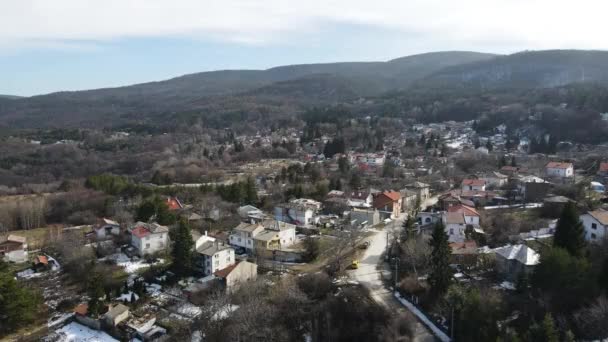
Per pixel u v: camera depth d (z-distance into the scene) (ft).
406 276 268.82
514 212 351.25
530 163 543.39
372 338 223.30
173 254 314.76
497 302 214.90
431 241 260.42
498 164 549.54
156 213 394.52
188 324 246.06
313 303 252.42
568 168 457.68
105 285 290.97
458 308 215.92
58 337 245.65
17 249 339.98
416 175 558.97
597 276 215.10
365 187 504.84
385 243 334.85
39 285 302.66
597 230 267.39
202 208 427.74
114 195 484.74
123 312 254.88
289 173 573.33
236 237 346.54
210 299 254.88
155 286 292.81
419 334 217.77
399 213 415.23
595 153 572.92
